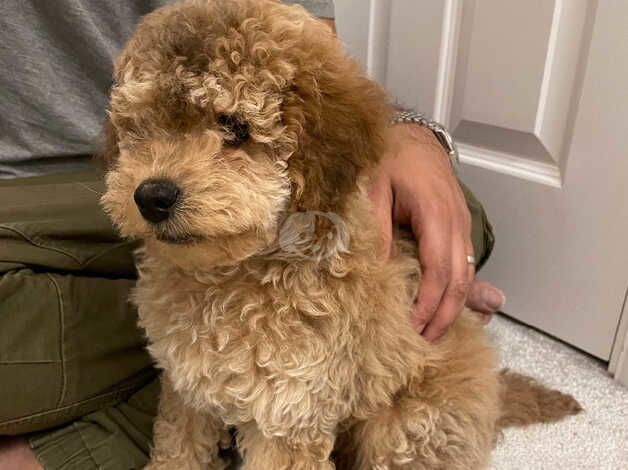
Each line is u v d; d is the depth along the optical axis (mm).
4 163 949
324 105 636
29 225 796
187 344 732
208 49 614
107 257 866
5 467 766
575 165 1154
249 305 702
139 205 618
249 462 777
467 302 1065
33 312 754
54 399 773
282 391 711
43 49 948
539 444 1025
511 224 1281
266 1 681
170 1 992
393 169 893
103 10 982
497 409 910
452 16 1263
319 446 753
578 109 1128
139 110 649
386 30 1383
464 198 1015
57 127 956
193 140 633
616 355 1178
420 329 824
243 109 612
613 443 1034
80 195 890
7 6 910
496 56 1205
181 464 844
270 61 618
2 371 721
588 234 1168
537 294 1277
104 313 829
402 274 802
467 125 1302
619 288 1149
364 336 728
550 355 1238
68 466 782
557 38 1130
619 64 1060
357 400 764
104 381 826
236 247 640
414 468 803
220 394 737
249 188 621
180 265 684
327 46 668
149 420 867
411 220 892
